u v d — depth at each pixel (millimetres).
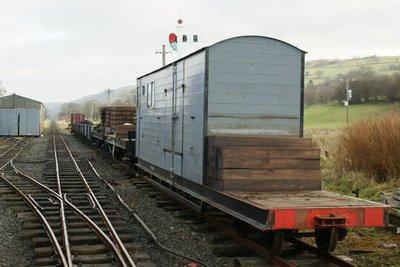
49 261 6719
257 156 7562
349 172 13117
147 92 13625
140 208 10812
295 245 7512
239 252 7293
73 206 9969
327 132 24453
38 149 28156
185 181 9719
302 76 8703
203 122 8250
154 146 12578
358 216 6328
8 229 8828
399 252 7445
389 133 12094
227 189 7441
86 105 115000
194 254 7309
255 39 8438
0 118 43688
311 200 6754
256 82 8461
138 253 7227
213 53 8234
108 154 23188
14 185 13500
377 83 57625
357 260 7039
